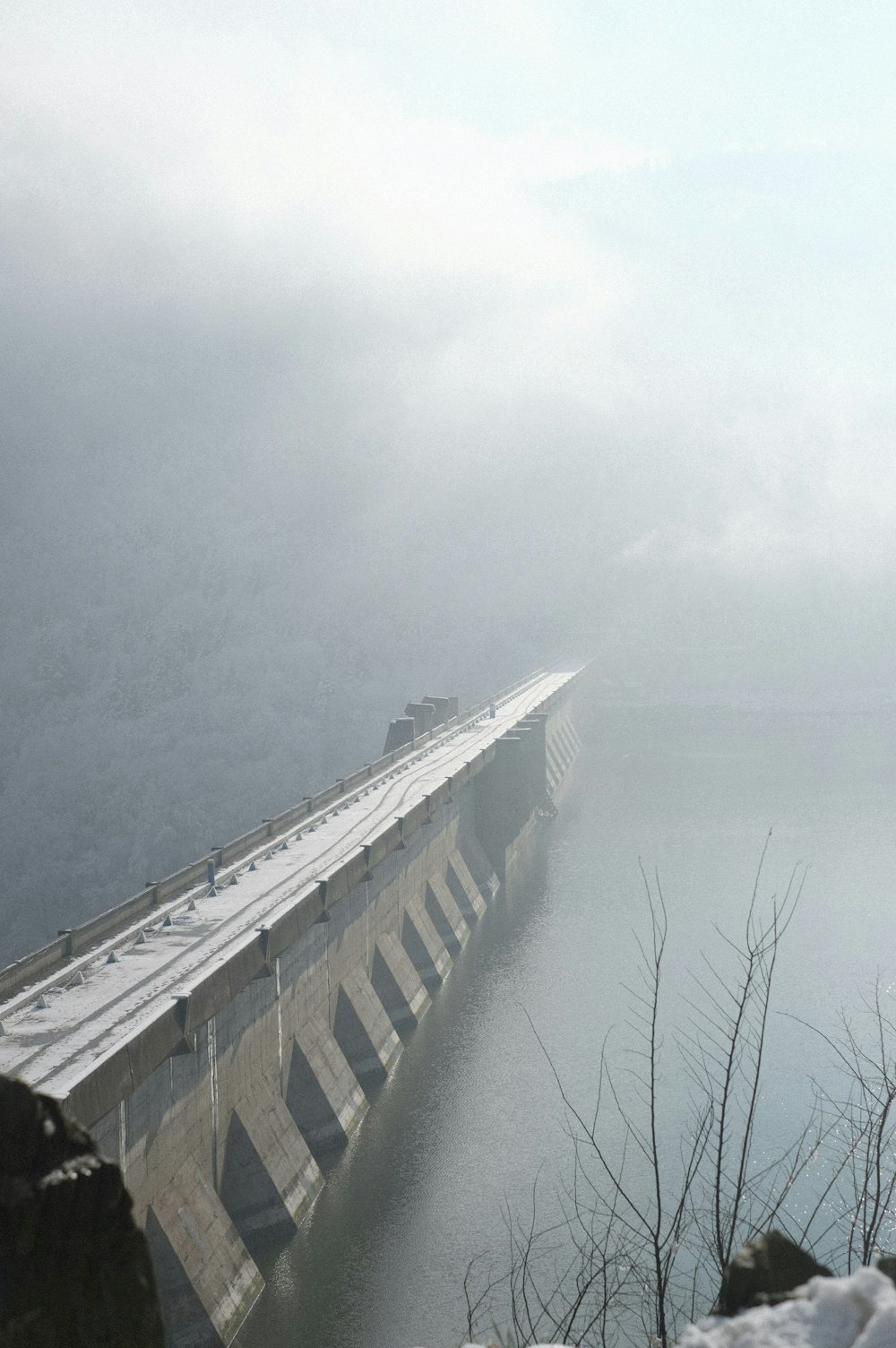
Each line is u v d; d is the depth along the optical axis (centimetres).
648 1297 1531
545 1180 4466
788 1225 2756
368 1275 4091
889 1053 4456
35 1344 536
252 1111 4584
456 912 8806
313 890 5391
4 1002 3847
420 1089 5825
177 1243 3662
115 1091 3228
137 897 5119
